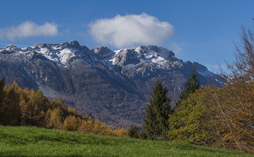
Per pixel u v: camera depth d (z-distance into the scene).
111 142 23.86
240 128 35.19
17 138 19.20
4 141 17.95
